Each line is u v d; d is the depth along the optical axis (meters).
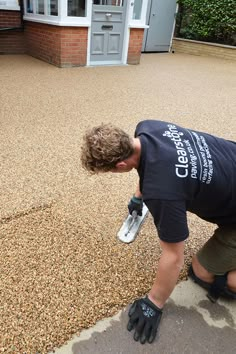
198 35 9.14
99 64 6.87
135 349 1.43
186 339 1.49
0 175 2.55
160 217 1.18
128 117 3.97
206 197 1.32
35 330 1.44
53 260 1.80
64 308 1.55
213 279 1.69
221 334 1.53
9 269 1.71
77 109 4.12
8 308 1.51
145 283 1.72
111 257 1.86
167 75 6.40
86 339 1.44
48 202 2.28
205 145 1.35
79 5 5.95
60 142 3.19
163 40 9.27
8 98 4.35
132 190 2.53
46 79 5.43
